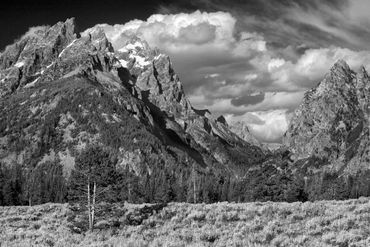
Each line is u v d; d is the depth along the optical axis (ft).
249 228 90.38
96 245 81.46
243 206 123.13
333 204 116.47
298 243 73.56
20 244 83.20
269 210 109.60
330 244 71.61
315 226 88.12
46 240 91.20
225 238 83.10
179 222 109.60
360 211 99.50
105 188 116.16
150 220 114.42
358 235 74.64
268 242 77.56
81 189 116.47
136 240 85.05
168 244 77.30
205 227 97.30
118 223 116.06
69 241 92.79
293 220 97.50
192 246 74.84
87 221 114.01
